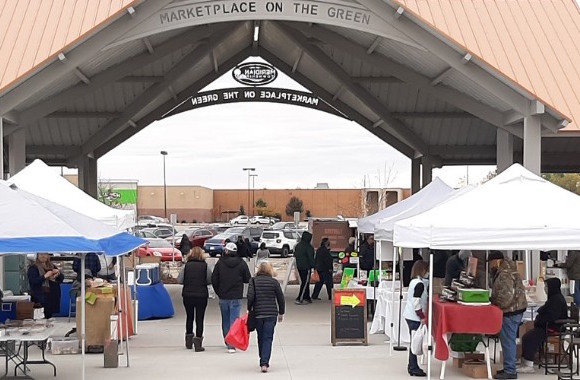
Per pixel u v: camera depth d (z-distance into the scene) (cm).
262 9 1642
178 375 1216
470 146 2684
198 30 2023
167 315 1928
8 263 1833
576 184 5919
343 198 8625
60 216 1091
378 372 1236
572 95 1855
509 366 1167
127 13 1614
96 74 1969
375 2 1652
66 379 1181
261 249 2392
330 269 2253
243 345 1302
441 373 1159
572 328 1168
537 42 2027
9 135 2031
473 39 2022
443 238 1101
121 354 1415
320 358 1366
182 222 8700
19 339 1089
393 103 2483
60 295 1839
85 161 2684
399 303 1423
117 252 1218
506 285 1150
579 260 1672
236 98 2748
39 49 1725
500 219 1110
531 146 1708
